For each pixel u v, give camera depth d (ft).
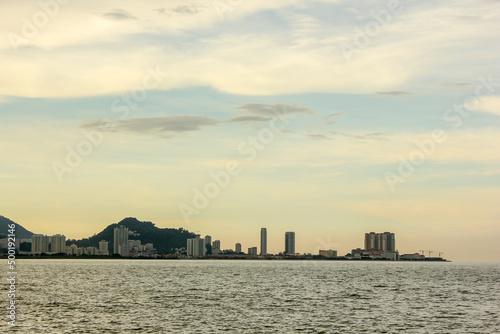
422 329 238.07
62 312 274.77
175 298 353.10
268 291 419.74
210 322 246.68
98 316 261.65
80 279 565.94
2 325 231.91
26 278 575.38
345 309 300.81
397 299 364.17
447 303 342.64
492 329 240.73
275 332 225.15
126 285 475.72
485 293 425.28
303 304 323.16
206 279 590.55
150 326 234.17
